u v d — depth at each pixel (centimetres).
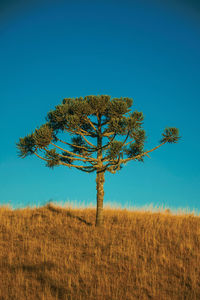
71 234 1342
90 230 1391
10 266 1021
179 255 1160
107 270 1033
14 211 1722
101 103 1370
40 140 1325
